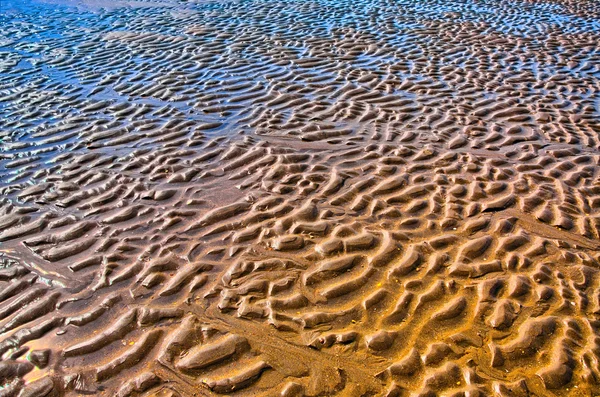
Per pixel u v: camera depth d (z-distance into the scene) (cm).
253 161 475
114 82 671
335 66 727
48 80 680
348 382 262
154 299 313
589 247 358
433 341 284
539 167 464
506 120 562
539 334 286
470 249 354
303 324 295
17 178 450
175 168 464
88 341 285
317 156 484
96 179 447
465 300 311
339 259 343
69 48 817
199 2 1154
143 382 262
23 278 331
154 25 951
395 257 346
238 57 762
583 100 612
